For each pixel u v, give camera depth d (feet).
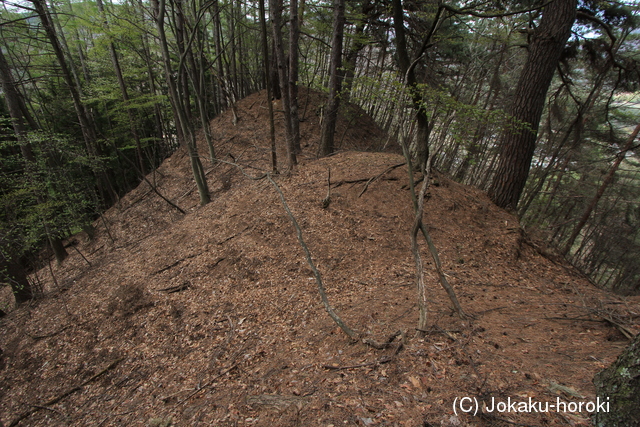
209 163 53.21
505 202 27.94
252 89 76.64
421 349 11.73
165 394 16.15
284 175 35.68
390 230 25.73
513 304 16.40
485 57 50.62
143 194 54.49
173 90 36.35
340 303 19.02
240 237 28.76
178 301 24.48
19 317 31.09
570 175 48.39
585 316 14.03
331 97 40.98
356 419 9.10
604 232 48.52
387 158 34.42
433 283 19.70
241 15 58.75
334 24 39.04
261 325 19.35
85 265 41.60
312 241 26.09
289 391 11.97
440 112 19.90
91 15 45.16
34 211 35.60
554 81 49.55
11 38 44.70
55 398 19.76
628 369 6.74
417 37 42.60
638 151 37.50
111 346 22.93
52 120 61.05
